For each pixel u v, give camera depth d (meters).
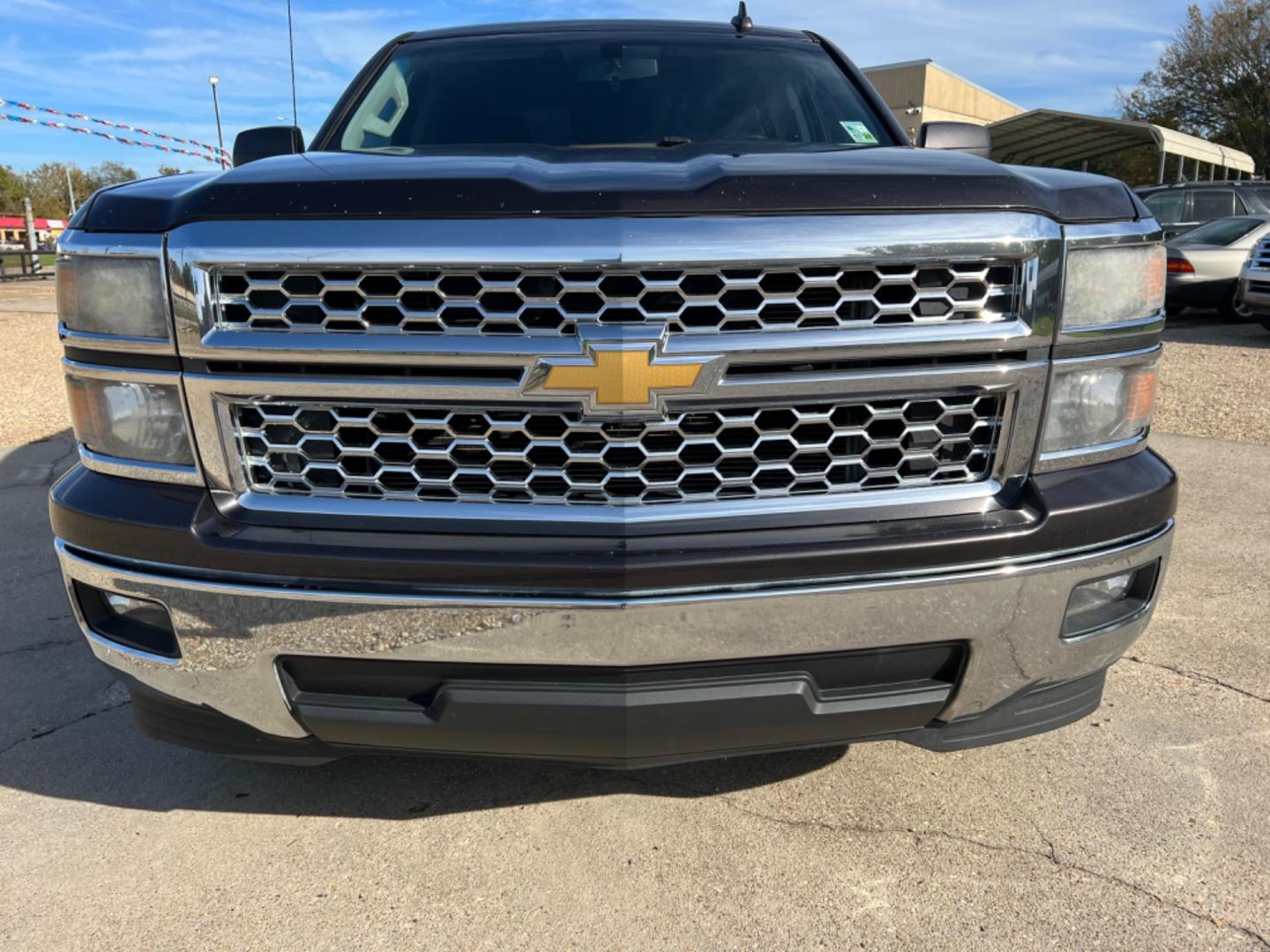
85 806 2.25
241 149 2.76
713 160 1.83
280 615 1.68
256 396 1.68
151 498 1.76
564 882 1.97
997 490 1.76
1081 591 1.85
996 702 1.83
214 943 1.81
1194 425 6.17
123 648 1.83
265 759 1.91
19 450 5.78
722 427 1.66
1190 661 2.89
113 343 1.74
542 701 1.66
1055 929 1.82
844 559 1.64
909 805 2.21
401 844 2.10
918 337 1.65
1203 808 2.18
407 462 1.70
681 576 1.61
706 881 1.97
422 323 1.62
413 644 1.66
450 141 2.67
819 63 3.04
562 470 1.67
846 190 1.63
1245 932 1.80
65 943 1.81
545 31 3.15
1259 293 9.80
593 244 1.56
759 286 1.61
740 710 1.68
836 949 1.78
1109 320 1.78
